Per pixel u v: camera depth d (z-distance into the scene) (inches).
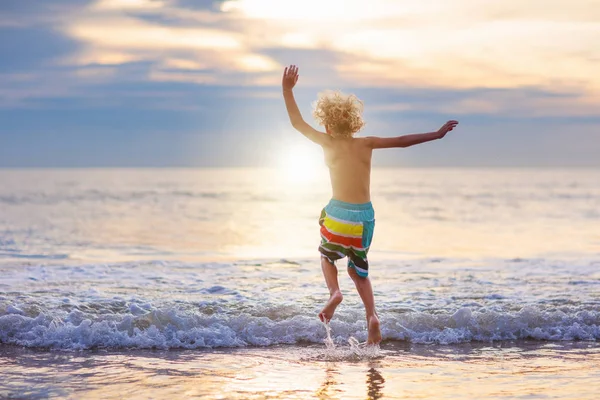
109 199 1723.7
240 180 4128.9
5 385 165.0
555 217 1133.1
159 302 265.1
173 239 698.8
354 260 199.2
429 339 224.7
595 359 199.6
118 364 187.6
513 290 321.1
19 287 311.9
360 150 199.2
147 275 366.6
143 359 194.1
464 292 313.1
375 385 169.2
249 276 367.2
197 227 874.8
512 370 185.3
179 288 318.7
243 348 211.6
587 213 1238.9
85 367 183.6
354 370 184.2
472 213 1256.2
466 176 5236.2
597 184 3189.0
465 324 233.9
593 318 241.9
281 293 304.7
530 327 236.2
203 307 251.9
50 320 222.2
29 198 1736.0
